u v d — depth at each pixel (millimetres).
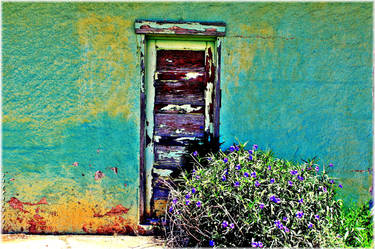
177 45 3766
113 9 3635
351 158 3809
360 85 3750
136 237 3750
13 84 3688
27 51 3666
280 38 3689
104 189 3777
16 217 3793
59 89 3699
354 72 3740
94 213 3793
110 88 3707
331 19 3688
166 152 3844
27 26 3645
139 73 3697
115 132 3742
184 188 3693
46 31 3650
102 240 3670
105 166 3762
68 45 3666
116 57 3682
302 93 3748
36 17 3637
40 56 3672
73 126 3732
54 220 3801
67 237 3738
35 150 3742
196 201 3088
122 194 3783
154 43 3760
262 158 3400
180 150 3836
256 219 2949
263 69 3715
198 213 3121
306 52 3713
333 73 3736
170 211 3248
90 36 3658
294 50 3707
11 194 3771
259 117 3752
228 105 3736
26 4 3623
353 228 3379
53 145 3742
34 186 3768
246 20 3668
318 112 3766
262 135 3764
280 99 3746
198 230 3072
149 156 3846
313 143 3785
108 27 3652
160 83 3797
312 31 3695
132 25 3654
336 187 3715
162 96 3809
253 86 3725
